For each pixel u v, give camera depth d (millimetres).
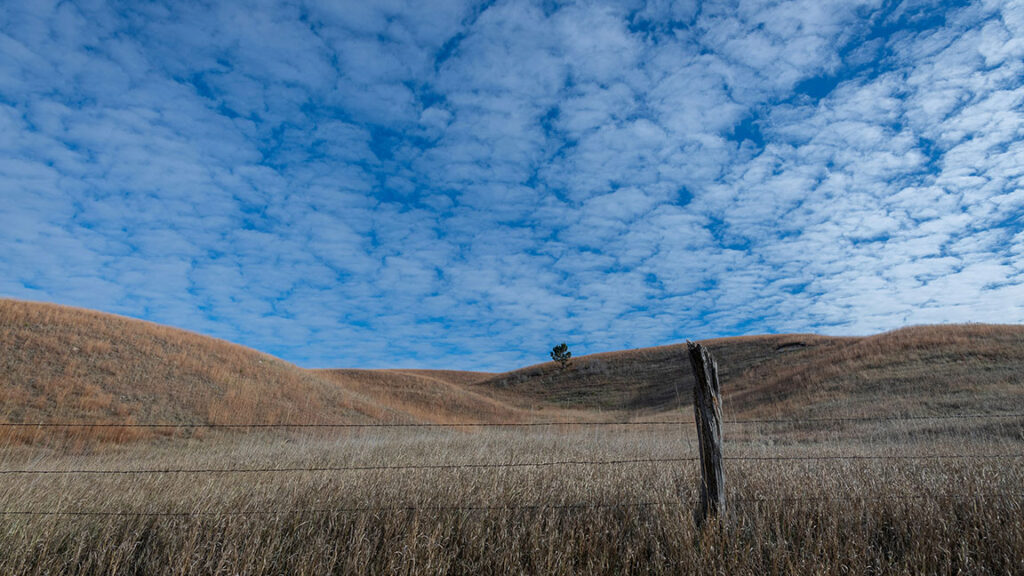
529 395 71500
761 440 13547
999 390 21391
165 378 29062
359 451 9352
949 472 6219
